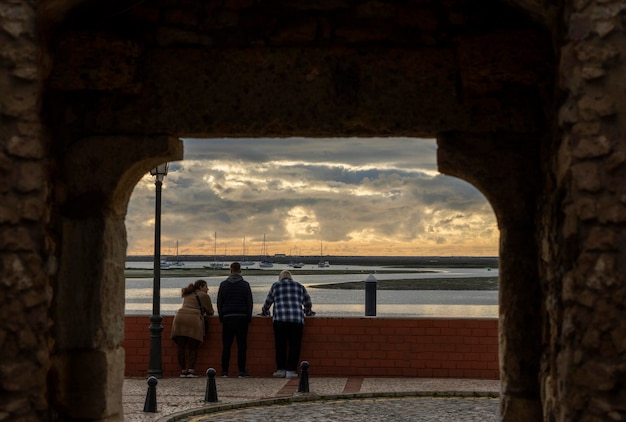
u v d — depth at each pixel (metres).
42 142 6.47
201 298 13.41
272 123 6.78
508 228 6.66
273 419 9.98
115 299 6.95
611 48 5.30
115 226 6.96
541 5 5.96
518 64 6.54
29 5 5.93
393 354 13.33
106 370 6.74
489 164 6.66
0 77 5.90
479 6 6.79
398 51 6.75
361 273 122.06
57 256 6.76
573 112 5.40
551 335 6.05
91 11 6.83
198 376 13.53
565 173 5.54
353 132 6.79
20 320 5.99
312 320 13.45
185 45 6.88
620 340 5.23
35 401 6.08
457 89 6.70
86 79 6.71
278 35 6.84
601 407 5.26
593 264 5.30
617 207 5.27
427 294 51.78
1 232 5.91
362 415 10.25
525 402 6.54
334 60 6.77
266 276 99.56
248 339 13.52
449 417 10.13
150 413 10.12
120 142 6.80
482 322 13.24
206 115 6.80
